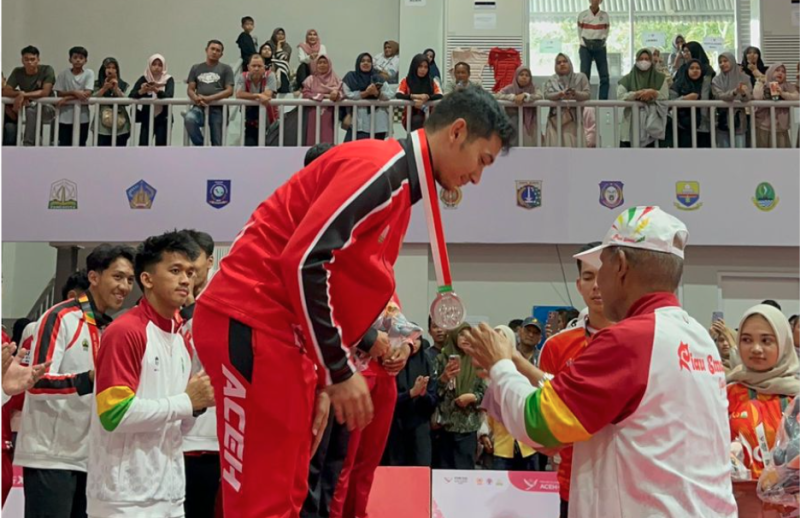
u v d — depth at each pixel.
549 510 3.97
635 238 1.91
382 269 1.70
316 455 2.39
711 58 11.04
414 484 3.51
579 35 9.22
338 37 11.05
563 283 7.82
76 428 3.27
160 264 2.84
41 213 7.67
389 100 7.98
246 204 7.65
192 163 7.71
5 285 9.68
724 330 5.26
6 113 8.10
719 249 7.73
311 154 2.68
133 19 11.03
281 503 1.63
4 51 10.79
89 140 8.51
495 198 7.62
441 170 1.83
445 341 5.54
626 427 1.76
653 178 7.60
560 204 7.59
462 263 7.87
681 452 1.73
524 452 5.46
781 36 10.65
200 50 11.00
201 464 3.35
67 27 10.98
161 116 8.59
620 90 8.22
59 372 3.40
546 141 8.05
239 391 1.64
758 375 3.14
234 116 8.56
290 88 9.17
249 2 11.08
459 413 5.29
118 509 2.65
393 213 1.71
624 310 1.96
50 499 3.21
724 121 8.09
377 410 2.59
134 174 7.70
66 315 3.48
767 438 3.03
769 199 7.54
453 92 1.84
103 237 7.64
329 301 1.58
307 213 1.61
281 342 1.64
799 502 2.54
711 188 7.57
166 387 2.83
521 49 10.16
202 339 1.70
